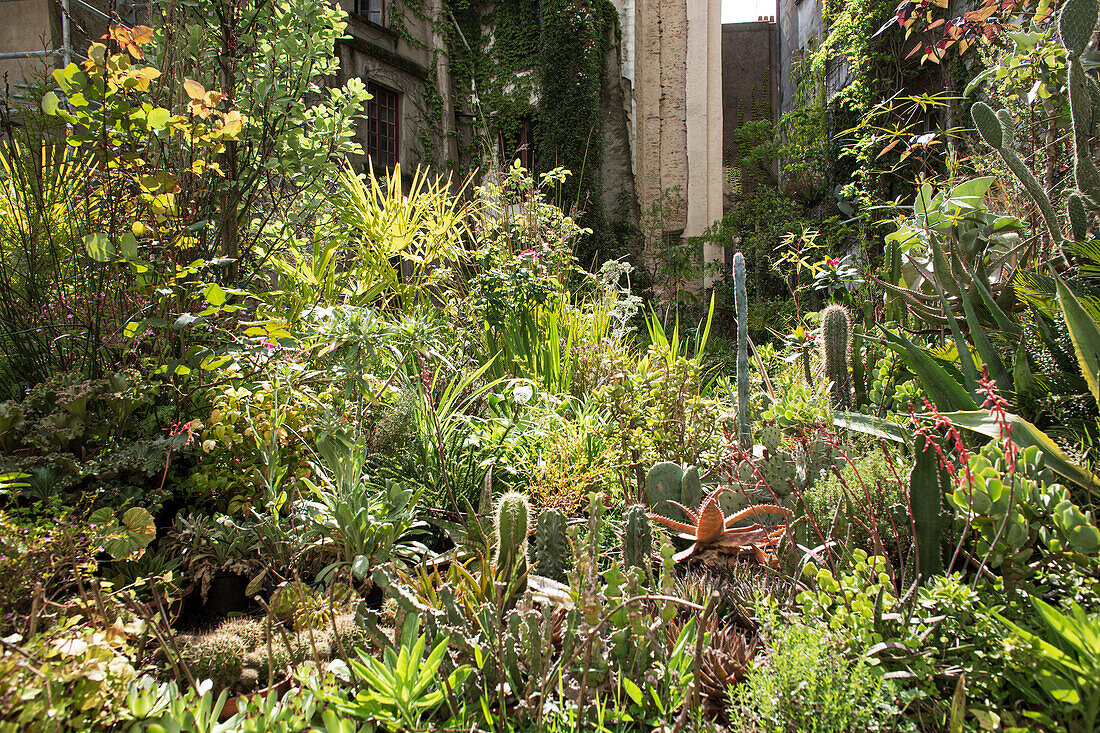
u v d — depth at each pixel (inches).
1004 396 89.5
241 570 75.5
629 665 55.3
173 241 97.5
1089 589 50.9
